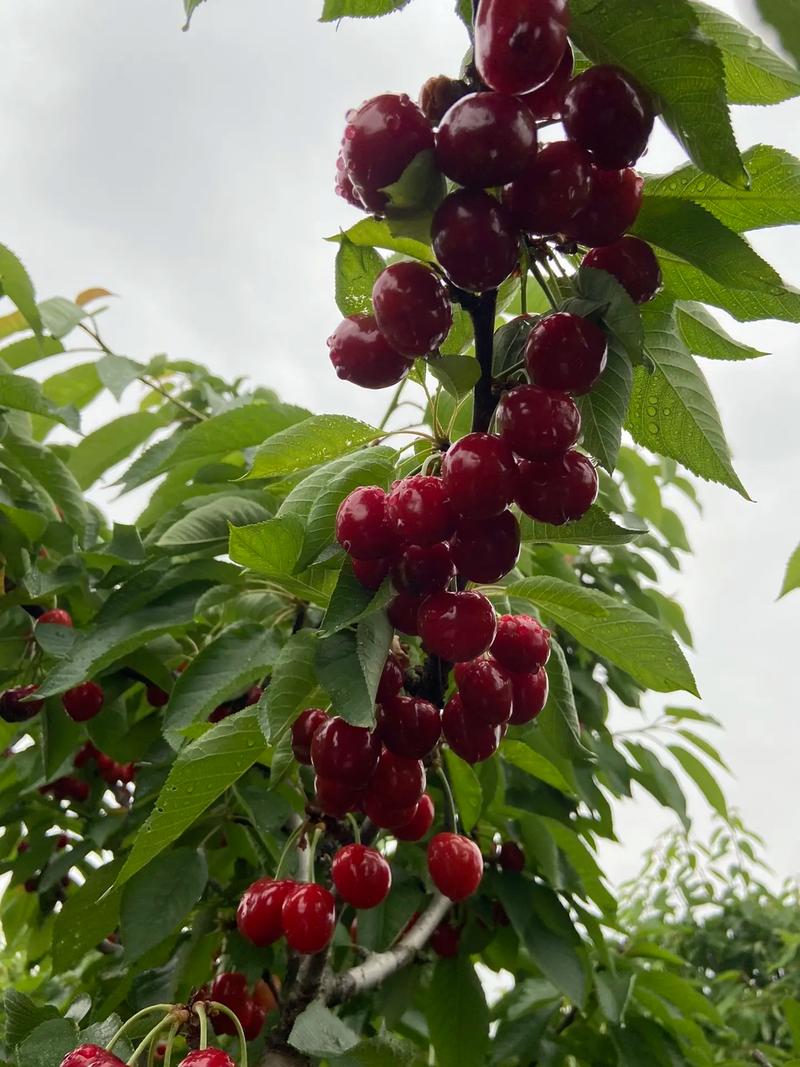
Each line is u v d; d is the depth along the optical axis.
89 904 2.97
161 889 2.84
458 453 1.67
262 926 2.33
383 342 1.84
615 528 2.03
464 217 1.54
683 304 2.14
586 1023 4.27
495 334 1.89
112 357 4.37
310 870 2.52
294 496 2.24
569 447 1.66
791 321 1.92
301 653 2.10
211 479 4.04
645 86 1.54
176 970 2.91
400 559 1.84
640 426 2.10
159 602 3.12
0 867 4.07
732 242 1.74
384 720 1.97
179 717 2.61
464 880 2.39
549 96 1.61
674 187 1.79
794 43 0.69
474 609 1.82
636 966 4.21
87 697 3.39
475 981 3.61
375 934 3.46
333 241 2.06
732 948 8.04
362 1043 2.37
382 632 1.91
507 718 2.00
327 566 2.03
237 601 3.07
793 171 1.74
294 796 3.38
